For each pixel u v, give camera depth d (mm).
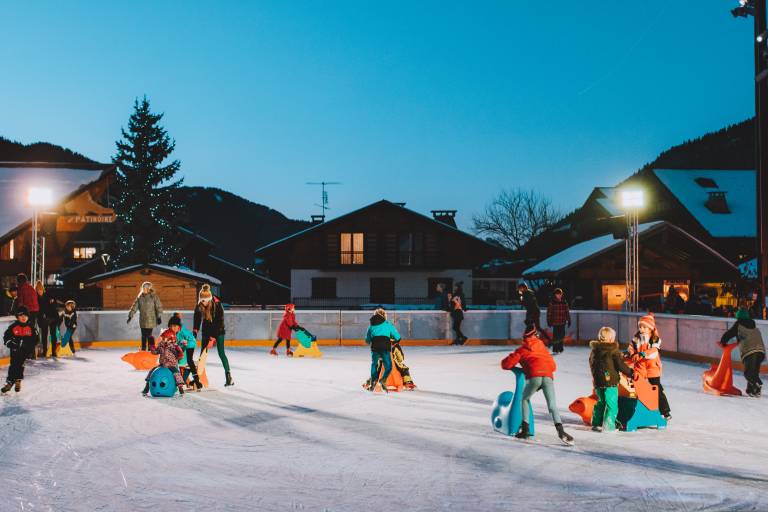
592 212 58062
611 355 8922
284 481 6680
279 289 62500
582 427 9320
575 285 43969
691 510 5875
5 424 9250
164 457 7562
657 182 54469
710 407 11031
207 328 12688
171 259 59406
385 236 50125
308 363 17078
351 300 50000
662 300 38875
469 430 9008
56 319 18047
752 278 37281
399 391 12367
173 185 63531
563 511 5824
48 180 39656
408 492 6332
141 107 63375
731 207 51469
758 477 6891
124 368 15547
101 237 60312
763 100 19203
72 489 6391
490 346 22547
